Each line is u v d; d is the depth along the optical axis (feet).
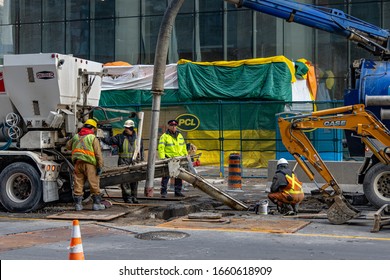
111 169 49.34
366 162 50.44
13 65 47.75
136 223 43.34
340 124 46.24
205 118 87.04
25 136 48.44
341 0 110.73
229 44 114.83
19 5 126.52
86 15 123.03
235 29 114.52
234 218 45.42
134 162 51.67
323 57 113.60
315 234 38.32
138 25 120.16
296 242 35.40
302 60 99.60
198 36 116.26
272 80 87.56
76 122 50.01
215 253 31.89
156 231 39.29
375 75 51.19
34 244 34.53
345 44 112.68
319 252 32.27
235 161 66.28
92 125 48.08
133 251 32.48
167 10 49.52
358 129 46.09
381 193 48.96
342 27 55.06
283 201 46.83
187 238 36.78
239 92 88.48
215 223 42.45
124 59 120.98
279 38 113.29
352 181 59.47
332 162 60.49
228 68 89.81
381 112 49.47
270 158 83.61
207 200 57.36
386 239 36.60
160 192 63.31
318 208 50.85
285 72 87.61
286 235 37.91
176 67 92.53
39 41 125.70
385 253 32.09
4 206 47.75
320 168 44.98
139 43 120.06
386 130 45.98
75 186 47.85
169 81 92.89
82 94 50.85
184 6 116.88
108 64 102.68
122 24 121.19
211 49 115.65
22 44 126.31
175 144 57.41
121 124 88.43
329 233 38.75
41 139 48.06
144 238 36.81
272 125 84.07
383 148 48.49
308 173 46.14
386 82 50.72
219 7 115.14
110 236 37.55
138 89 94.02
